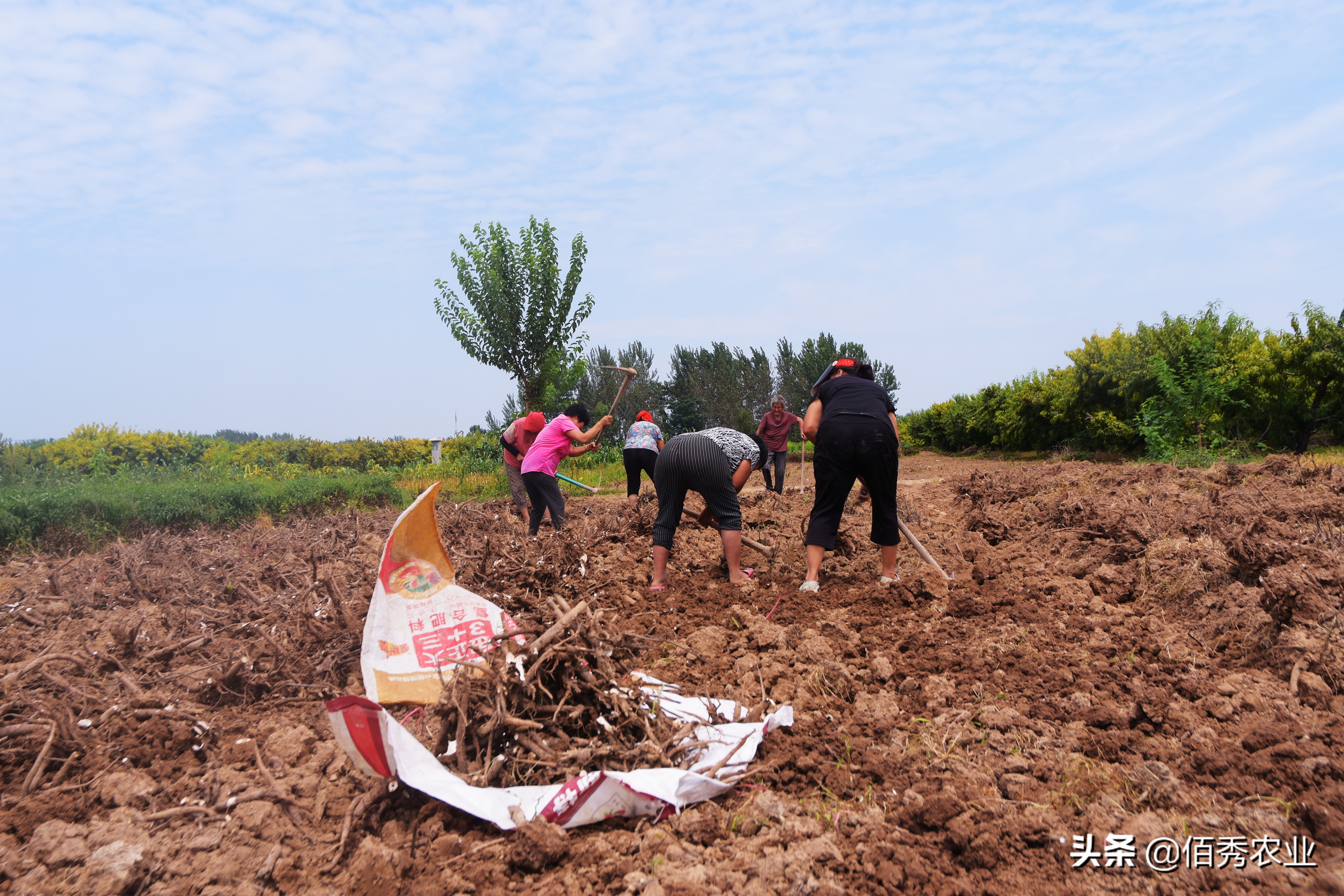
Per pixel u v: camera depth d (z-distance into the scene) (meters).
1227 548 4.73
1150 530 5.73
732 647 4.29
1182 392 14.15
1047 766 2.94
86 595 5.60
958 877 2.37
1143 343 16.23
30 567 7.34
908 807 2.63
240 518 10.80
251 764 3.07
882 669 3.86
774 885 2.30
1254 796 2.65
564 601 3.46
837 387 5.49
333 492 12.52
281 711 3.65
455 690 2.96
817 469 5.41
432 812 2.69
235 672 3.74
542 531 7.86
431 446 26.30
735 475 5.74
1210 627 4.16
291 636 4.41
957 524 8.07
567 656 3.06
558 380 21.14
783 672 3.88
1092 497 7.18
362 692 3.85
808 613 4.93
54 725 3.09
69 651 4.33
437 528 3.66
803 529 7.46
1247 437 13.90
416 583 3.63
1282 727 2.94
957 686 3.71
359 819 2.66
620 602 5.25
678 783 2.69
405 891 2.34
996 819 2.58
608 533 7.64
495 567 5.42
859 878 2.34
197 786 2.90
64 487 10.55
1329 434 13.52
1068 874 2.36
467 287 19.44
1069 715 3.35
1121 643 4.14
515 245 19.70
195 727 3.24
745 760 2.95
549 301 19.59
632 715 3.02
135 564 6.49
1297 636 3.63
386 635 3.53
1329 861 2.30
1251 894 2.19
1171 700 3.45
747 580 5.69
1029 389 19.47
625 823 2.68
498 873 2.39
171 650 4.23
